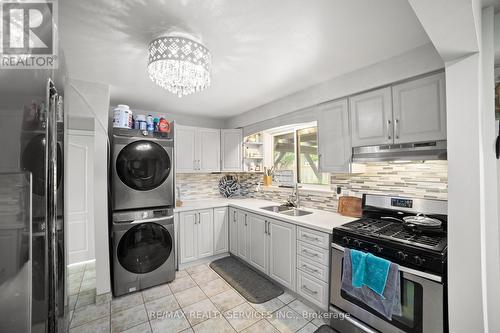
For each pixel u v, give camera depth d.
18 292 0.49
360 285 1.52
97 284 2.19
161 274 2.44
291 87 2.38
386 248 1.46
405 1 1.15
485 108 1.27
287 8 1.19
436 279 1.25
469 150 1.16
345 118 2.08
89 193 3.19
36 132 0.55
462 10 0.84
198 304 2.09
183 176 3.45
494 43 1.25
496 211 1.24
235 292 2.29
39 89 0.57
